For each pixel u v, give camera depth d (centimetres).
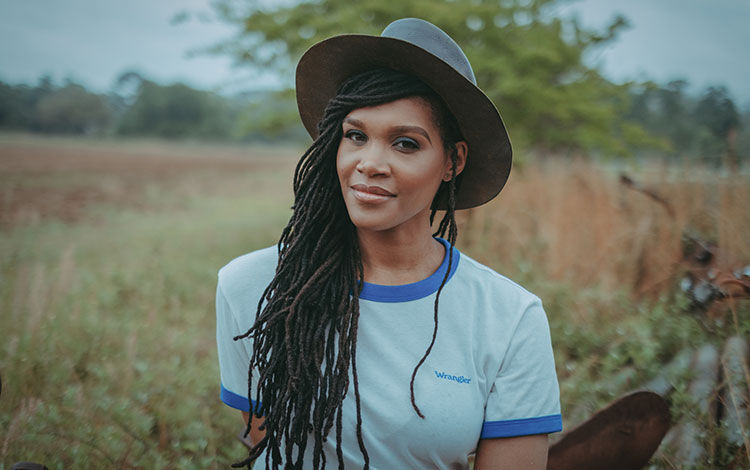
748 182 403
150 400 321
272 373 142
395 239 148
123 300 548
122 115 10162
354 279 147
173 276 626
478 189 167
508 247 562
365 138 139
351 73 150
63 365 356
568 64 743
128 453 265
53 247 862
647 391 196
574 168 611
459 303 149
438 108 141
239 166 3588
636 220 508
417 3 652
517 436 145
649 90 764
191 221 1189
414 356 143
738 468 228
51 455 259
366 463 137
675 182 464
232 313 156
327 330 146
